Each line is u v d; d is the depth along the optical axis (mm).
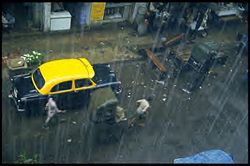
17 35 15086
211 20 19016
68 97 12094
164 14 17141
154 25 17250
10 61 13453
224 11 18859
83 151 11336
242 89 15094
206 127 13039
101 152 11430
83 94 12258
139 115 12047
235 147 12547
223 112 13805
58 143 11430
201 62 14281
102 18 16438
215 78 15398
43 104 11867
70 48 15164
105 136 11703
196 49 14641
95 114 11469
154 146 11969
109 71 12977
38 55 13875
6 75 13320
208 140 12570
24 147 11109
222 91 14773
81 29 16328
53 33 15773
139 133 12273
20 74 13078
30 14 15555
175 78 14797
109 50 15539
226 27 19062
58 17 15320
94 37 16109
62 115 12344
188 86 14531
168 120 13000
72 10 16031
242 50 17234
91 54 15102
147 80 14508
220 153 9766
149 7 16953
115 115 11641
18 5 15906
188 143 12312
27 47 14672
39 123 11961
